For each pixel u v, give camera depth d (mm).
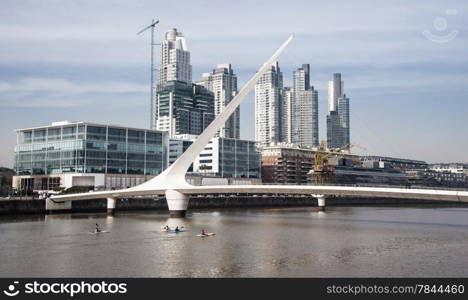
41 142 146125
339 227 76500
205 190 90562
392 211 131875
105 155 140750
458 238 62312
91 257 49156
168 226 75312
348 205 181125
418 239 61188
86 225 79125
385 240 60375
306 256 49031
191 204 129375
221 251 52219
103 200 114000
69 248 54719
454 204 197125
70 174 136375
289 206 160625
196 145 94188
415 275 40750
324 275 40750
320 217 100562
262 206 151000
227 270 42812
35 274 41844
